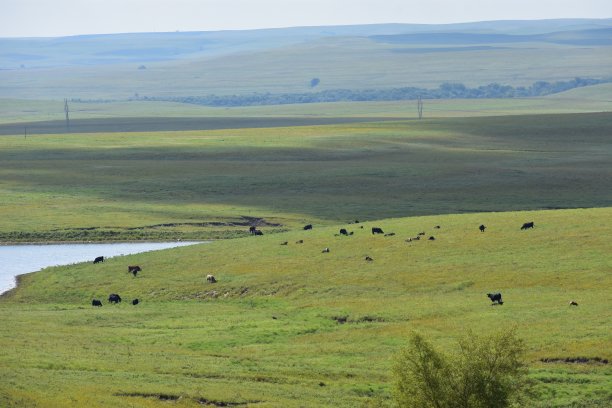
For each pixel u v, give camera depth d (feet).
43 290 364.38
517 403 184.75
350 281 334.44
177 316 306.14
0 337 263.29
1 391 194.90
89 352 248.11
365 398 207.92
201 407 199.93
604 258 326.24
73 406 188.34
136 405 194.18
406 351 179.83
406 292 314.76
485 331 251.60
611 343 233.76
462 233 386.32
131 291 352.90
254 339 269.23
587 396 206.39
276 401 204.54
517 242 361.10
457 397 174.91
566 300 281.33
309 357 248.32
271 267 364.17
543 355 231.09
